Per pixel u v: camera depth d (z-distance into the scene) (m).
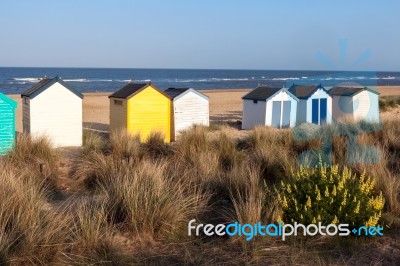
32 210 5.13
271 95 16.28
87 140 11.88
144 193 5.94
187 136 10.48
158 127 13.32
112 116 13.64
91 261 4.84
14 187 5.70
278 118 16.52
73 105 11.89
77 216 5.86
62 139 11.82
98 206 6.07
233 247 5.46
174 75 147.38
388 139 10.96
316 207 5.85
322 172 6.15
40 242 4.79
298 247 5.50
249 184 6.97
